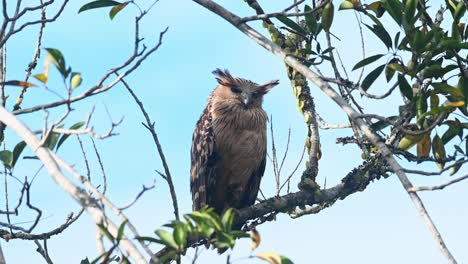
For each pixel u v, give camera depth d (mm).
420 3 11211
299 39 13633
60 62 7848
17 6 9992
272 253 7090
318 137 13734
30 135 7707
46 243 10969
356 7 11125
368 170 13383
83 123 8836
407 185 8516
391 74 10492
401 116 10445
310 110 13852
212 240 7562
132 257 6781
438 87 10328
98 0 10281
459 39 10789
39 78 7855
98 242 6965
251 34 10375
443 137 10609
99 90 8180
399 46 10242
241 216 13539
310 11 10172
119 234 6840
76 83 7840
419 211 8281
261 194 14562
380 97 9391
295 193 13516
